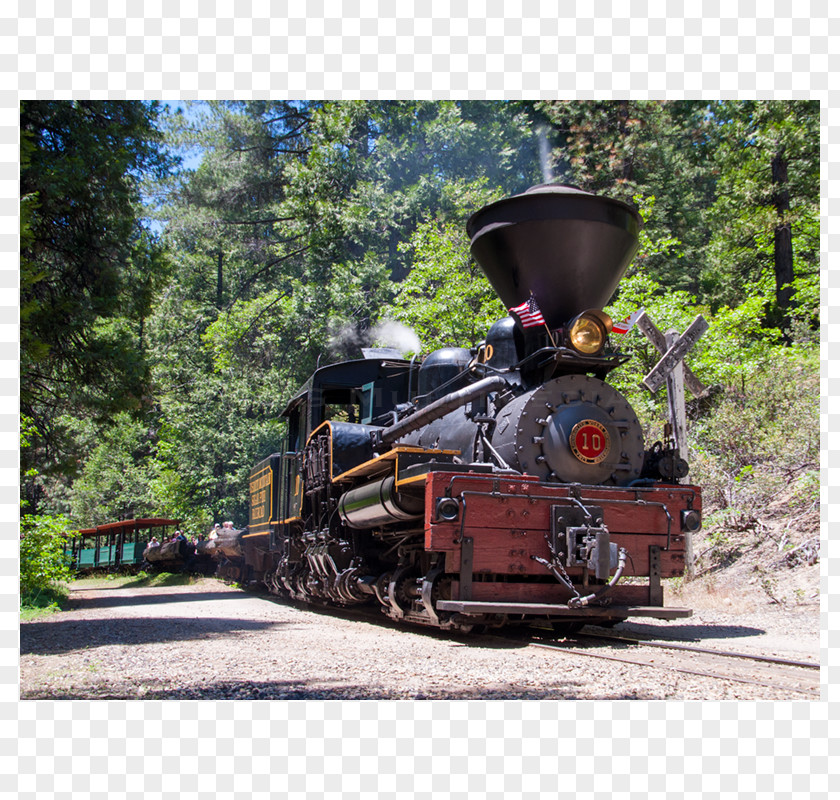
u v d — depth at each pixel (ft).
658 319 46.14
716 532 36.24
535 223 24.57
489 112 96.89
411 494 24.93
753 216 70.18
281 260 111.65
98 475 120.98
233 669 17.30
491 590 22.09
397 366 37.24
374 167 95.81
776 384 42.57
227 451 96.48
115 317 46.06
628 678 16.02
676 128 83.71
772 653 19.70
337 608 35.76
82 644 22.91
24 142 37.99
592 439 24.25
